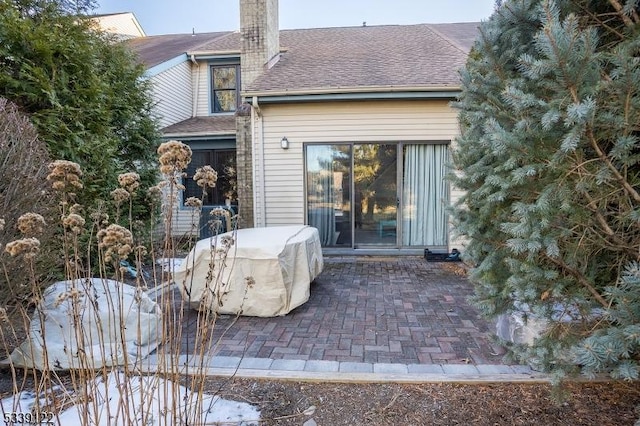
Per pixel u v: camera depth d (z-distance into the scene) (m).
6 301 2.50
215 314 1.97
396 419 2.21
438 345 3.25
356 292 4.96
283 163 7.27
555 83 1.79
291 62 8.48
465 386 2.56
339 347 3.23
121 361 2.71
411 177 7.17
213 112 11.25
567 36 1.67
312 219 7.40
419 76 7.05
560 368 2.00
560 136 1.87
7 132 2.90
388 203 7.25
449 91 6.61
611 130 1.76
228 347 3.24
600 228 2.00
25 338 2.86
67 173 1.69
